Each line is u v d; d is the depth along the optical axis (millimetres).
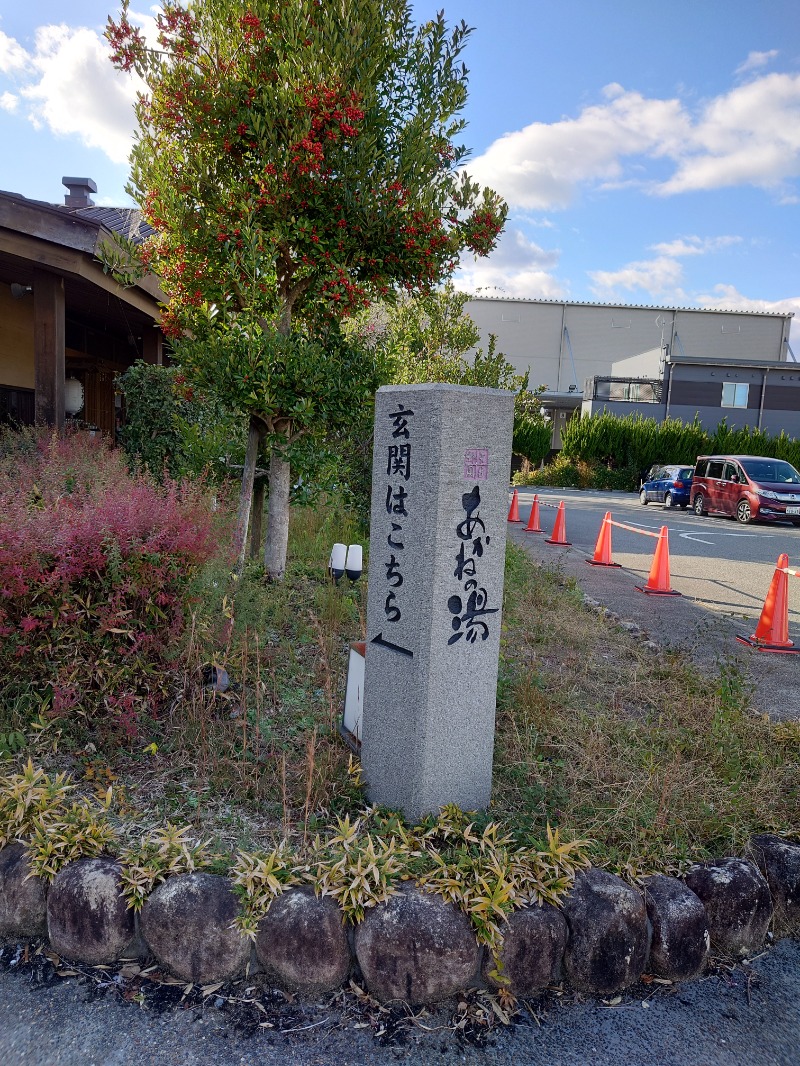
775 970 2609
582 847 2820
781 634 6352
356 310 5367
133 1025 2205
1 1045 2119
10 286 9695
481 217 5445
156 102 5172
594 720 4020
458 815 2914
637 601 8031
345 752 3545
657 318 46031
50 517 3602
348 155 5035
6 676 3451
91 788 3150
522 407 17625
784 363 33812
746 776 3553
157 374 9242
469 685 2965
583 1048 2225
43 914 2500
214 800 3125
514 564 8219
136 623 3578
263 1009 2281
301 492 6402
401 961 2301
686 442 32281
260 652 4512
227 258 5211
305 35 4719
